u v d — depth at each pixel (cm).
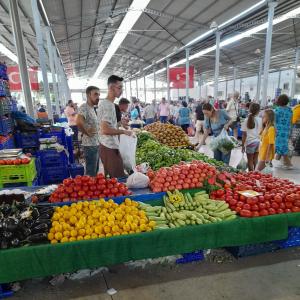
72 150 683
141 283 254
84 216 251
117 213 256
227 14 928
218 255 296
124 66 2730
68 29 1132
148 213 270
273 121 502
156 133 610
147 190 317
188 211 274
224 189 313
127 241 234
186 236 247
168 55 1652
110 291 243
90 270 272
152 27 1228
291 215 276
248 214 270
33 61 1905
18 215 238
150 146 507
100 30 1266
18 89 1032
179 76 1506
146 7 995
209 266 278
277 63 1931
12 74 1021
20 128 530
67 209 260
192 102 1911
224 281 255
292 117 653
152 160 432
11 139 509
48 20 950
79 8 909
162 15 1024
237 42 1351
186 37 1279
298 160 741
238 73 2509
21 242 223
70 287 249
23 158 396
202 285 250
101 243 228
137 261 286
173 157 427
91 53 1900
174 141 602
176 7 957
